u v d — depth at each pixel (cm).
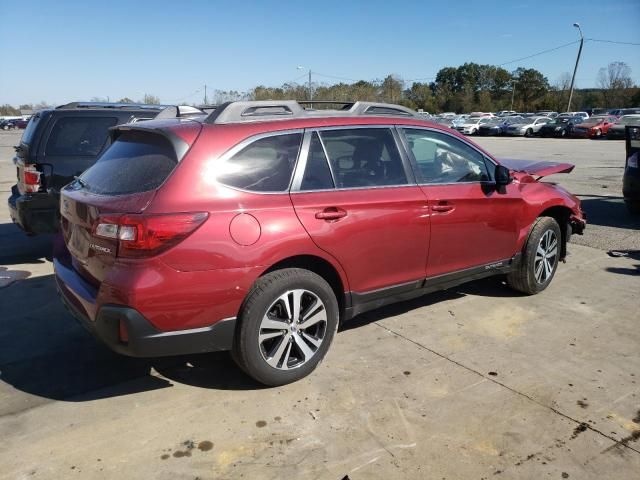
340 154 382
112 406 334
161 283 301
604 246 709
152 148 345
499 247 473
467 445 296
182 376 371
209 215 313
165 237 300
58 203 628
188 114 418
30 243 752
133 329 301
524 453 289
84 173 393
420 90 8331
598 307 492
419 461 283
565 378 366
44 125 624
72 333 444
